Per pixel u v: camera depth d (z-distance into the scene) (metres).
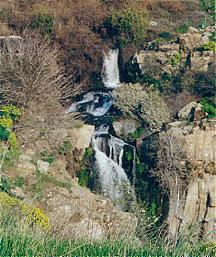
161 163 30.20
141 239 10.18
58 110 32.31
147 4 45.19
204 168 29.48
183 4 45.84
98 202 27.75
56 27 40.56
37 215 13.84
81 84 37.94
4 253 7.90
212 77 35.94
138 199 30.20
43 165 29.23
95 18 41.97
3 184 24.73
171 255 8.99
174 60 37.47
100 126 34.53
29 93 31.89
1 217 9.48
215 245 9.48
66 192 28.02
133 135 33.56
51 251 8.39
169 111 34.53
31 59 32.47
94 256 8.56
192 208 28.34
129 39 40.81
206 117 32.62
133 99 34.78
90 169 32.12
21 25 40.56
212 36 38.72
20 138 30.58
